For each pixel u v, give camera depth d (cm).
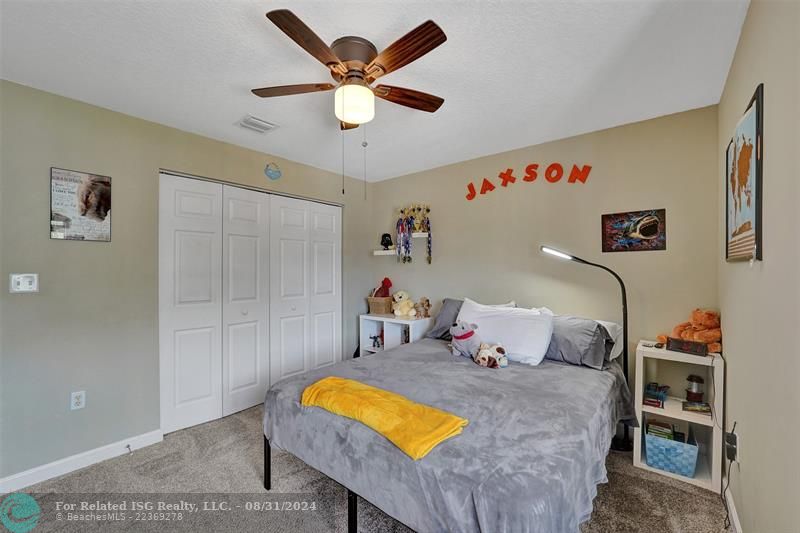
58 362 202
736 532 151
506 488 99
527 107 219
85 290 212
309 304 348
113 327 223
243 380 296
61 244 204
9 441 187
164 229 249
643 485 189
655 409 204
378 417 137
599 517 164
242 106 217
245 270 297
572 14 138
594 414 147
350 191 383
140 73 181
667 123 229
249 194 299
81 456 208
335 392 161
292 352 333
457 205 332
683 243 223
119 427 224
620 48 159
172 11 136
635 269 240
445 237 341
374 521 163
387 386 177
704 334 199
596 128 251
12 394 188
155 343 242
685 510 169
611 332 232
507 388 173
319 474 201
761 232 117
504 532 92
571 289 266
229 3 132
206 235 271
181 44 157
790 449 94
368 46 149
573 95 203
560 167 271
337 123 241
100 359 217
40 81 188
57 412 201
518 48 159
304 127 249
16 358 189
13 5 132
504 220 301
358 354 388
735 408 162
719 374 184
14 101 189
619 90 197
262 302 309
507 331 232
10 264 187
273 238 317
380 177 387
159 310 245
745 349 143
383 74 152
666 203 229
